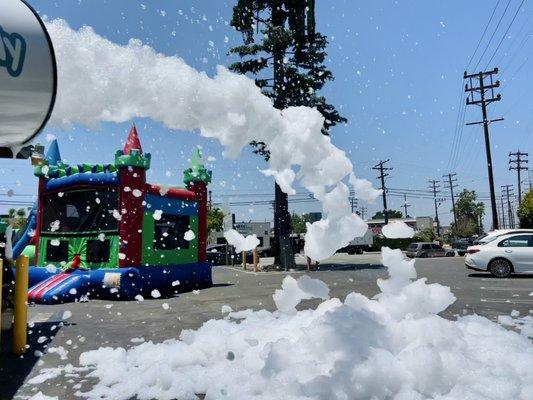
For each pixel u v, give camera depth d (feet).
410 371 8.49
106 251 30.81
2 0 6.93
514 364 9.49
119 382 10.27
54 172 33.65
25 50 6.84
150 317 20.33
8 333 16.29
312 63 60.85
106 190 31.89
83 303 27.12
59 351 13.65
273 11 61.31
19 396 9.46
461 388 8.13
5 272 16.48
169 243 35.32
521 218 114.42
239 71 61.00
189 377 10.04
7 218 18.56
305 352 9.87
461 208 234.99
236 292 30.73
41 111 7.22
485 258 37.60
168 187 34.94
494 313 18.04
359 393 8.09
